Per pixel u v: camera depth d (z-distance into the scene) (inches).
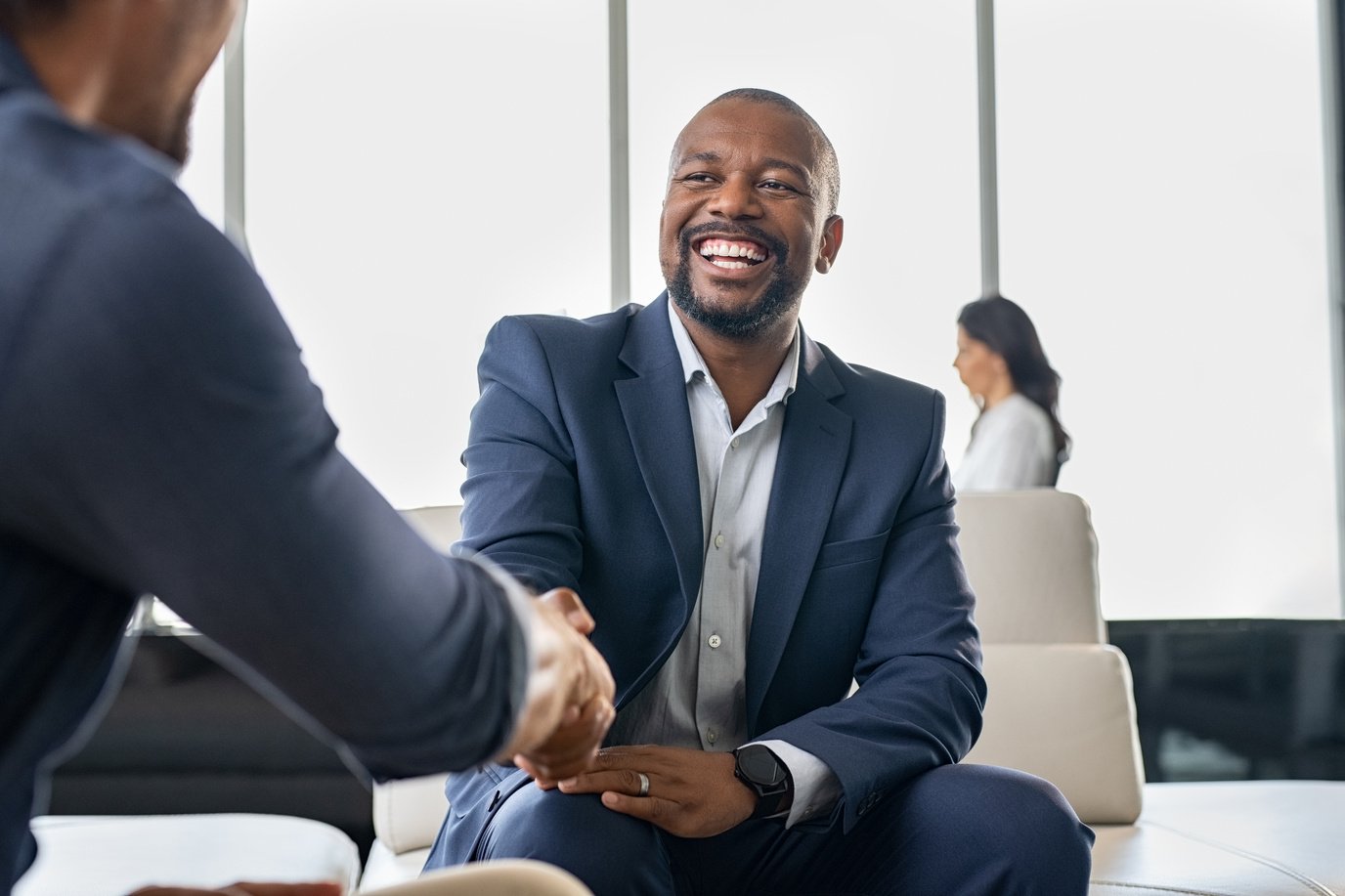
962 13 218.2
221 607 23.8
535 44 213.0
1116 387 217.0
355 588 24.6
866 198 217.0
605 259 213.2
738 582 62.3
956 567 65.1
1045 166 218.2
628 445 61.4
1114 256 217.9
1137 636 146.1
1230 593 216.4
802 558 61.6
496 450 60.8
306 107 208.8
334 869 71.5
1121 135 218.5
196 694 104.7
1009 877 54.2
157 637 106.0
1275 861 72.6
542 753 34.4
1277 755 143.9
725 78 215.9
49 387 21.3
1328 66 219.5
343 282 208.5
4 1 24.3
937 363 216.4
